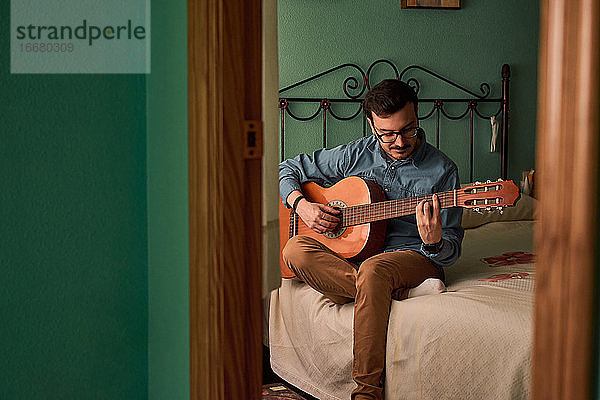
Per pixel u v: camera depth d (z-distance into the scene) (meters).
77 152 1.50
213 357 1.33
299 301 2.72
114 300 1.56
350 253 2.72
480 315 2.07
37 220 1.47
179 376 1.47
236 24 1.29
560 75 0.66
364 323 2.29
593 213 0.65
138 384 1.61
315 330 2.59
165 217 1.50
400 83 2.74
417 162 2.79
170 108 1.45
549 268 0.68
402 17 3.89
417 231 2.78
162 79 1.48
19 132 1.45
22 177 1.46
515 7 4.15
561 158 0.66
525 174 4.16
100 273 1.54
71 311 1.52
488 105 4.15
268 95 1.66
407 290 2.44
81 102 1.50
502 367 1.94
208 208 1.31
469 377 2.02
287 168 3.02
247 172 1.35
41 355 1.50
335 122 3.81
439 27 3.98
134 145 1.56
